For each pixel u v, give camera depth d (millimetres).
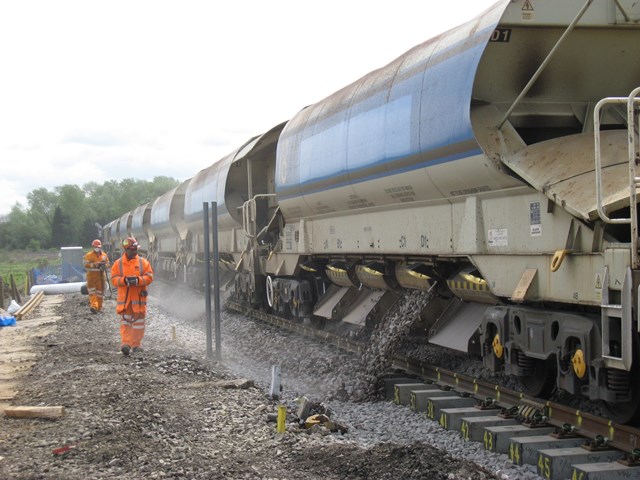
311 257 13961
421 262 9586
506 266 7270
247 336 15008
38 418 7262
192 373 10047
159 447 6109
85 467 5527
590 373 5871
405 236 9625
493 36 7172
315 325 14367
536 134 7707
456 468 5301
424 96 8383
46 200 140250
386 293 11359
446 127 7781
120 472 5406
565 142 6828
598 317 6043
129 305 11906
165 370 10195
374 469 5438
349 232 11688
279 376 8578
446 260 8820
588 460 5508
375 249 10625
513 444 5984
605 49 7367
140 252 39438
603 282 5625
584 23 7090
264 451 6137
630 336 5305
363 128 10219
